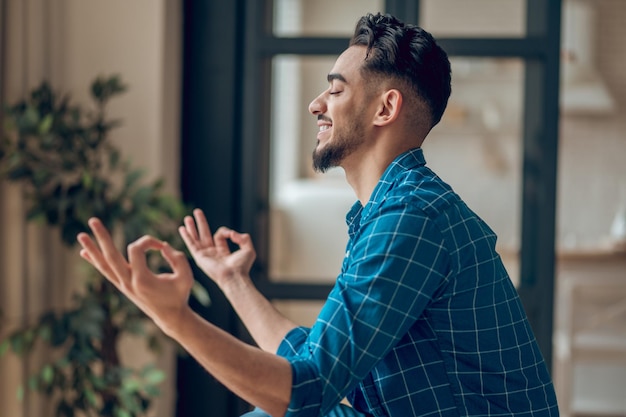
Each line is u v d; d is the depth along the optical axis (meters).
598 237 5.86
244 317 1.43
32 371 2.84
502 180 5.20
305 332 1.34
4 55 2.75
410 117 1.39
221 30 3.06
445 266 1.26
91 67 2.92
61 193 2.58
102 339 2.68
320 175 3.48
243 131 3.08
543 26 2.96
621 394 4.71
